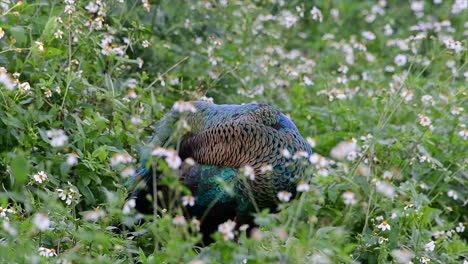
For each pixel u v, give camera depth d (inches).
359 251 434.3
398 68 672.4
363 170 462.3
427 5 802.2
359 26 792.9
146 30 550.6
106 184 458.3
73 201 408.5
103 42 498.3
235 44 597.6
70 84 483.5
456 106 551.2
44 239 394.3
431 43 738.8
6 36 497.0
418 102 584.4
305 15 769.6
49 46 485.7
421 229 456.4
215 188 419.5
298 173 418.9
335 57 698.8
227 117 430.0
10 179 438.9
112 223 425.4
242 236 373.4
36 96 463.8
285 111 589.0
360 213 472.7
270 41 648.4
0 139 455.5
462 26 735.7
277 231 366.6
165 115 463.8
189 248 358.0
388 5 835.4
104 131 475.2
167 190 431.2
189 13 592.4
